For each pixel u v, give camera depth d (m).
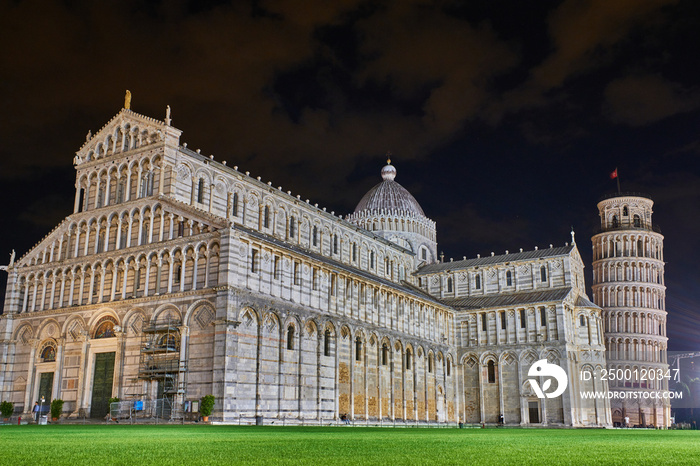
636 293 146.00
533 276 114.56
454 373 110.25
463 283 120.81
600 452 19.56
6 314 81.38
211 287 65.31
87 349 73.19
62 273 79.31
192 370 64.31
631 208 152.00
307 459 16.02
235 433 34.91
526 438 32.19
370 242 111.94
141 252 72.69
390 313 93.56
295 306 72.50
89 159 82.31
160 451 18.62
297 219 94.00
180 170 75.44
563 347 102.44
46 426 52.56
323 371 75.56
